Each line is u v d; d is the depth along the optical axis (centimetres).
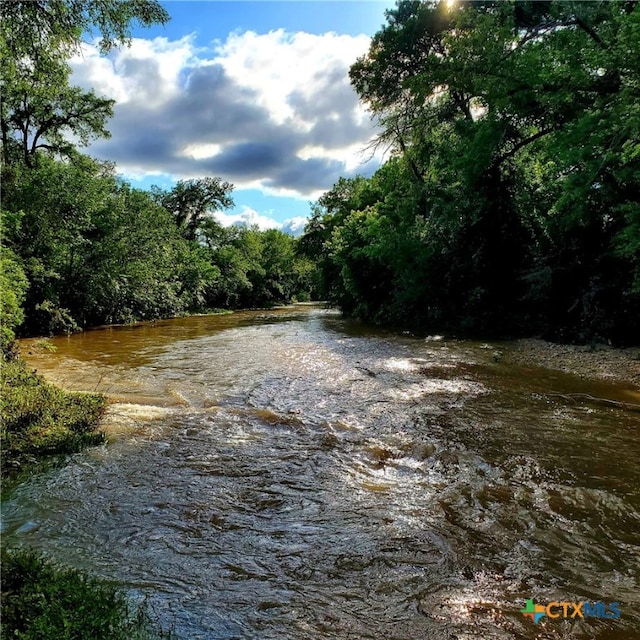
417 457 596
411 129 2191
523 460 580
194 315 3716
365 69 2180
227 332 2169
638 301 1323
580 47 1278
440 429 698
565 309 1596
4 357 995
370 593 336
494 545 399
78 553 384
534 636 293
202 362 1301
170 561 374
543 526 429
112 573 355
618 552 387
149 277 2956
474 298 1850
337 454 609
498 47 1465
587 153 1182
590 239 1541
